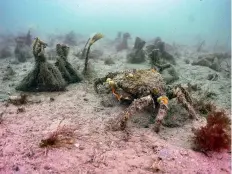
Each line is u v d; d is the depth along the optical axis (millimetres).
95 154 304
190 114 422
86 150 312
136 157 306
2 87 550
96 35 618
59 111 430
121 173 275
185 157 314
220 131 333
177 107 462
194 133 348
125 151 317
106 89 538
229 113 481
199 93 591
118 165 288
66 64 587
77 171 271
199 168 296
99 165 284
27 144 314
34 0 5477
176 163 301
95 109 447
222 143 333
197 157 317
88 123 389
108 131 365
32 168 269
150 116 418
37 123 378
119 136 352
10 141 319
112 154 308
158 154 315
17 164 273
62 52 583
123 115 369
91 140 337
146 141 344
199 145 336
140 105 368
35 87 531
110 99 490
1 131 344
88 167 279
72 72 591
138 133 365
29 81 521
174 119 418
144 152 318
